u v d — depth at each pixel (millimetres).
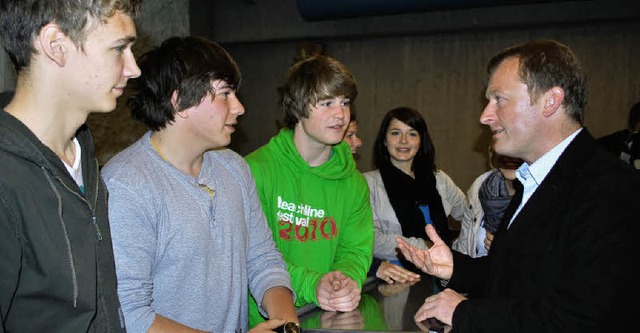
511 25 5363
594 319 1092
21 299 873
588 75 5410
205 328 1250
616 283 1081
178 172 1243
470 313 1218
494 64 1384
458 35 5859
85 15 899
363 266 1683
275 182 1673
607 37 5336
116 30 938
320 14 5473
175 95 1213
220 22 6316
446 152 5973
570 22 5250
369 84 6219
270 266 1438
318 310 1441
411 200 2592
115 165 1191
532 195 1288
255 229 1457
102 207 1048
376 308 1443
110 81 955
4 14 895
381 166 2662
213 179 1314
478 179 2375
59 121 954
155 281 1209
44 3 879
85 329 930
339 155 1768
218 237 1283
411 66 6055
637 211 1105
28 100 929
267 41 6293
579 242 1140
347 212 1752
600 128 5414
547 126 1302
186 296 1225
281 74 6520
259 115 6625
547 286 1190
